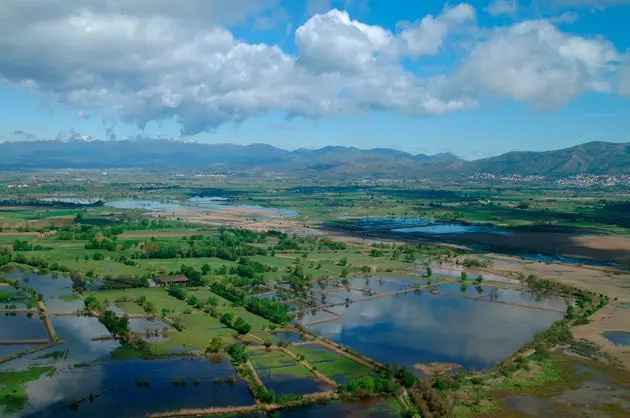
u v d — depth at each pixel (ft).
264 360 581.94
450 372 572.92
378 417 469.57
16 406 461.37
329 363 581.94
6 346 594.24
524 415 477.77
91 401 476.95
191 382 519.60
